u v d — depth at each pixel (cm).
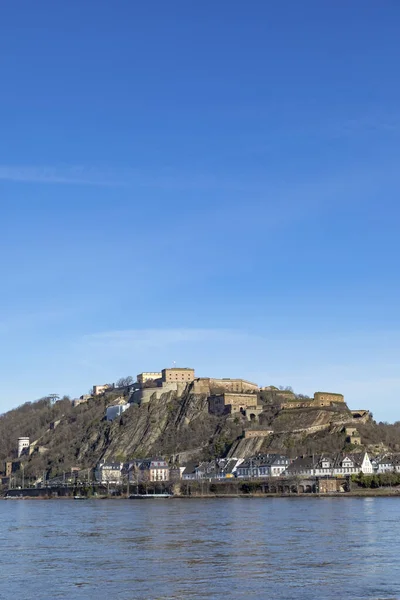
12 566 15038
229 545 17238
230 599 11600
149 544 17888
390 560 14675
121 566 14688
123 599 11750
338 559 14888
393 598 11494
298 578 13025
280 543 17350
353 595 11712
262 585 12506
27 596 12112
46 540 19638
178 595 11925
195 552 16262
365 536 18375
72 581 13250
